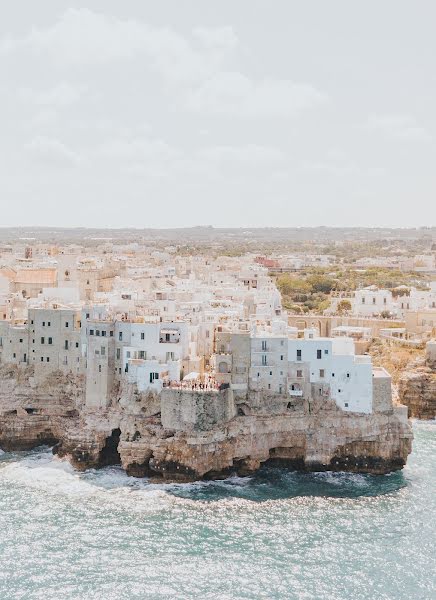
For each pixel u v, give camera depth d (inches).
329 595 4106.8
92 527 4918.8
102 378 6181.1
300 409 6048.2
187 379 6038.4
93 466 6072.8
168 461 5757.9
